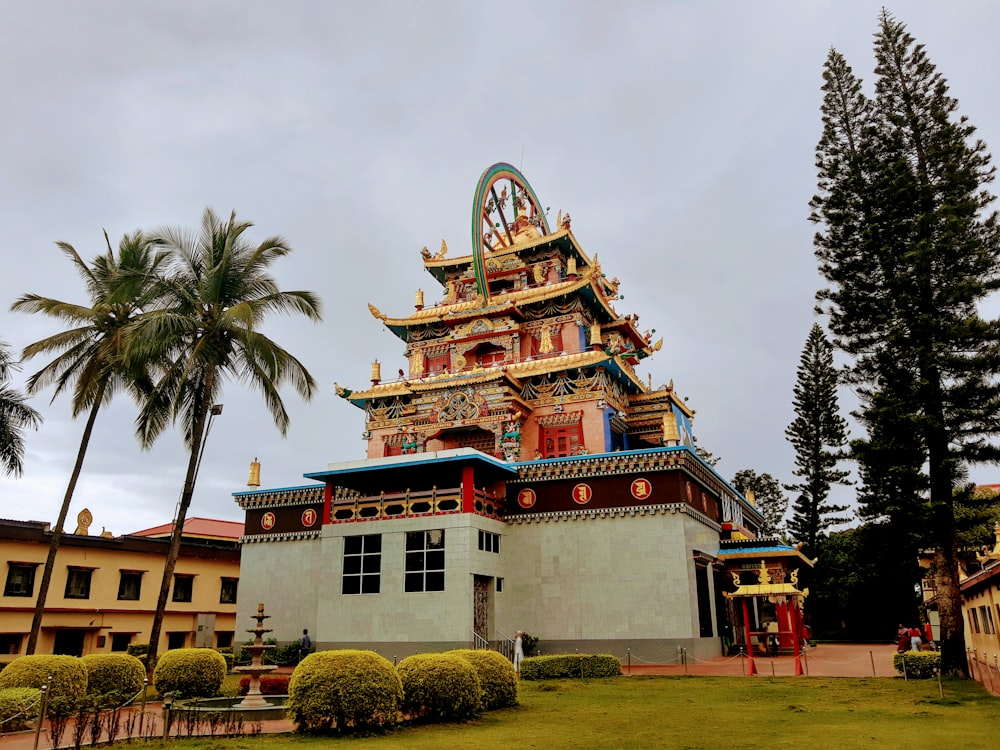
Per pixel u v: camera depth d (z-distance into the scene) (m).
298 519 35.91
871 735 12.94
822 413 54.72
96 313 29.20
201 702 18.78
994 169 24.66
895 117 25.72
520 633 27.09
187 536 53.75
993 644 22.09
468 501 29.67
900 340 23.61
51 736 14.62
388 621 29.31
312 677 14.44
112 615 37.91
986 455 22.97
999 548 21.55
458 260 48.41
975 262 23.50
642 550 29.75
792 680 22.58
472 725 15.11
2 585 33.38
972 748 11.46
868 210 25.59
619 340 44.84
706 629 30.38
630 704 18.05
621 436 41.03
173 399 29.14
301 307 29.50
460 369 42.34
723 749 11.91
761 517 50.28
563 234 45.12
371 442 41.75
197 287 29.42
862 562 47.28
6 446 30.19
